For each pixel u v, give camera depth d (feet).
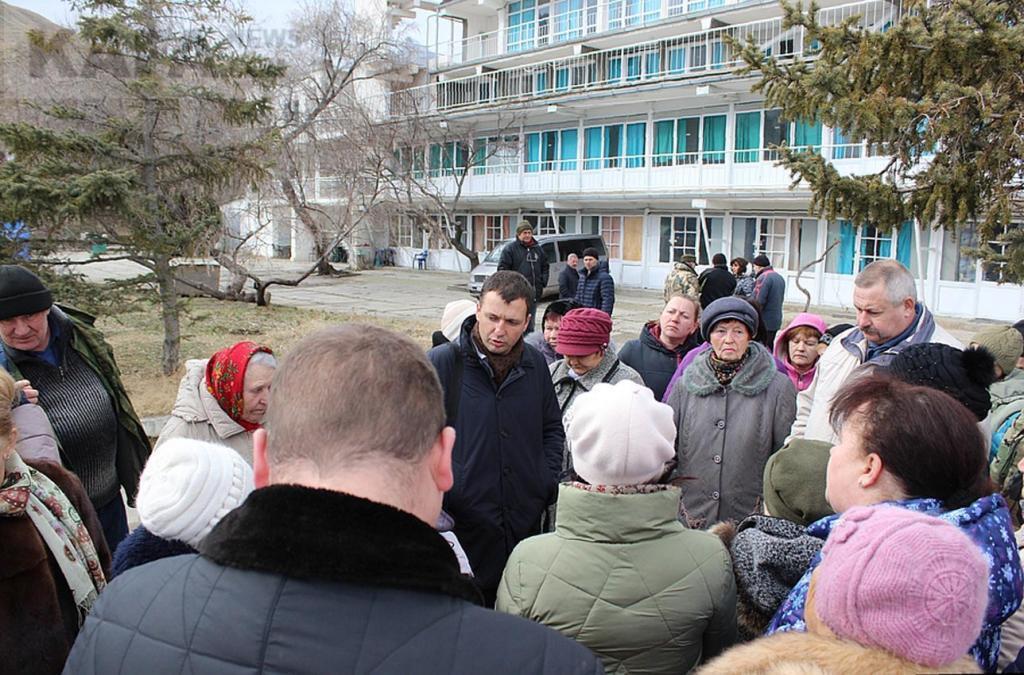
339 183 71.87
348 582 3.30
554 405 11.32
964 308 59.36
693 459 11.55
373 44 73.31
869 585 3.59
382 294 73.82
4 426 6.88
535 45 101.45
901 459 5.32
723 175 71.97
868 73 21.72
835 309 64.85
